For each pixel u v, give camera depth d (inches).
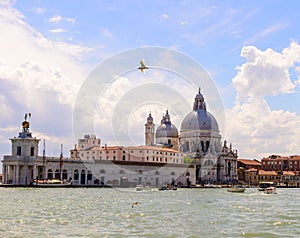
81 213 3565.5
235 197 6476.4
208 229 2733.8
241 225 2933.1
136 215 3442.4
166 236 2468.0
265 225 2947.8
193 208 4148.6
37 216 3324.3
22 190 7470.5
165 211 3791.8
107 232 2588.6
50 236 2439.7
